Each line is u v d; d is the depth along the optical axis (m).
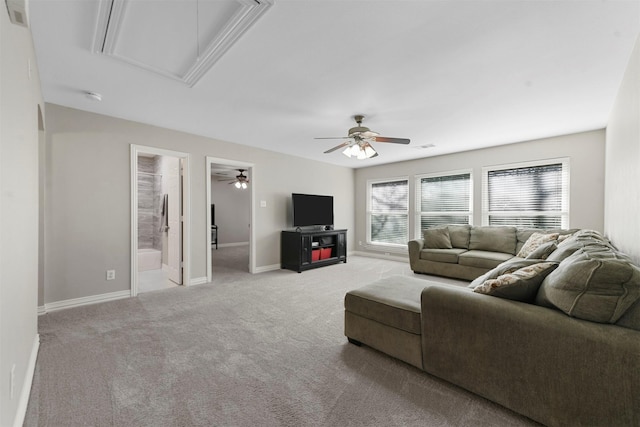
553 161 4.18
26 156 1.61
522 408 1.39
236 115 3.28
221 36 1.81
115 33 1.79
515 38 1.83
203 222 4.19
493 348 1.48
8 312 1.20
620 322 1.23
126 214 3.44
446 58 2.07
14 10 1.16
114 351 2.11
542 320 1.34
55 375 1.80
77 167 3.10
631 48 1.92
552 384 1.30
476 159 5.00
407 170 6.04
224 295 3.55
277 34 1.79
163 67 2.23
